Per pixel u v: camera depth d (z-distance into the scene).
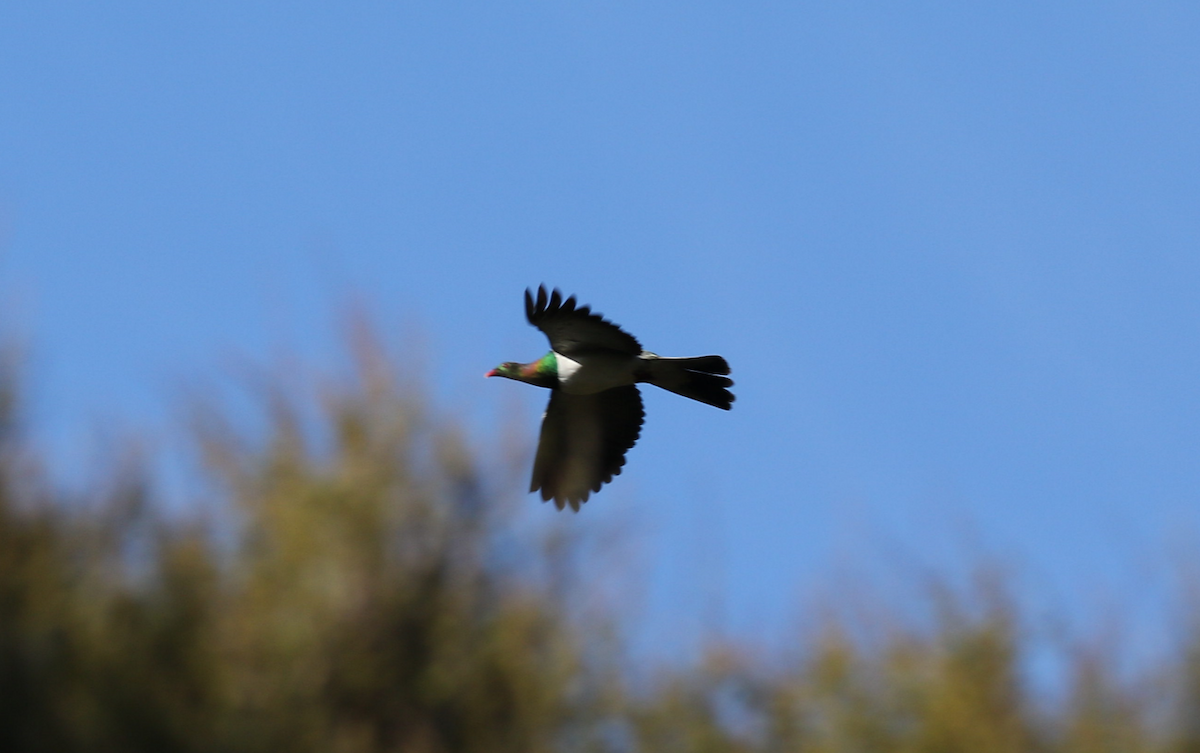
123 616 11.01
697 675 11.84
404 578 11.82
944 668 11.60
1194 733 11.18
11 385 11.49
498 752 11.39
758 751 11.70
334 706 11.41
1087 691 11.40
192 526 11.65
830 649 11.79
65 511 11.39
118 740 10.50
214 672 10.93
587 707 11.76
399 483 12.14
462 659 11.62
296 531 11.82
